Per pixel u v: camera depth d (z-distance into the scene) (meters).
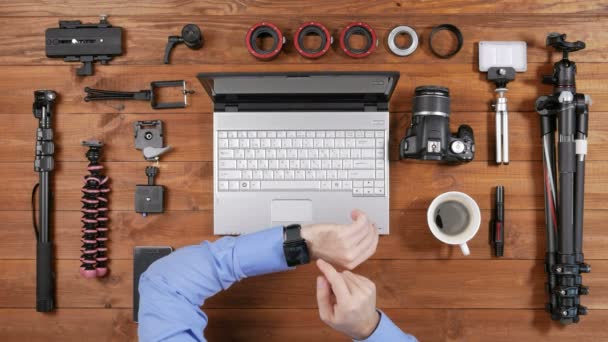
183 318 0.96
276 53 1.45
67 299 1.48
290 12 1.50
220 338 1.46
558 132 1.40
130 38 1.50
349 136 1.42
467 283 1.46
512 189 1.46
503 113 1.43
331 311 0.90
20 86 1.51
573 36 1.48
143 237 1.48
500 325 1.45
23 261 1.49
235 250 1.04
